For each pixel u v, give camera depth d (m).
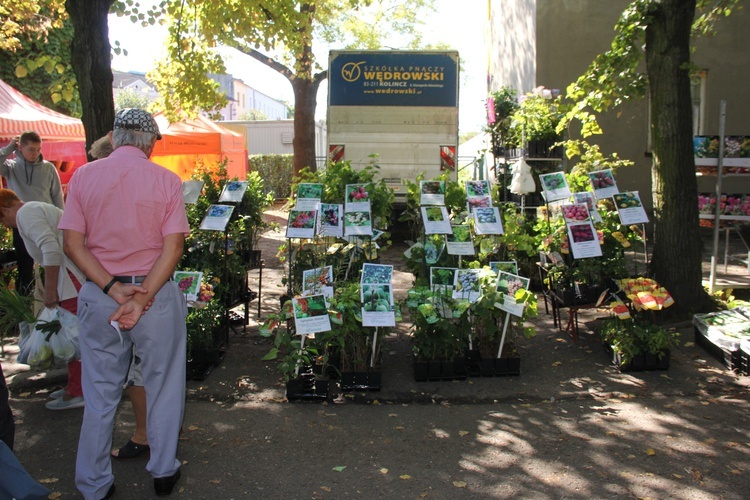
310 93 15.79
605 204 6.87
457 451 4.13
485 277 5.23
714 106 12.38
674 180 6.33
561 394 5.01
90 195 3.28
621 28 6.62
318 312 4.79
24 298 4.75
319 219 5.63
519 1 13.16
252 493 3.64
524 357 5.81
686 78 6.32
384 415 4.69
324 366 4.93
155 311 3.34
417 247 5.77
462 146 19.95
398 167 11.75
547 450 4.13
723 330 5.56
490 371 5.35
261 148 28.25
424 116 11.66
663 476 3.79
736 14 12.13
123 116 3.43
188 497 3.59
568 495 3.60
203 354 5.40
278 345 4.82
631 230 6.61
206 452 4.12
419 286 5.36
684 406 4.76
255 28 9.72
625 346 5.38
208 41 9.56
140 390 3.89
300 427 4.49
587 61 11.90
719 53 12.27
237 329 6.67
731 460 3.97
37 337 4.57
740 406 4.74
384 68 11.60
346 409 4.80
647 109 11.86
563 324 6.75
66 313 4.59
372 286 4.99
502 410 4.77
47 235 4.36
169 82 10.76
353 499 3.59
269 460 4.02
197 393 5.04
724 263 9.71
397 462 4.00
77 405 4.74
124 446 4.00
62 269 4.53
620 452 4.09
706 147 7.46
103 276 3.22
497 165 10.87
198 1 9.21
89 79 5.89
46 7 10.03
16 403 4.85
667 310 6.38
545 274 7.18
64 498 3.58
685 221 6.34
